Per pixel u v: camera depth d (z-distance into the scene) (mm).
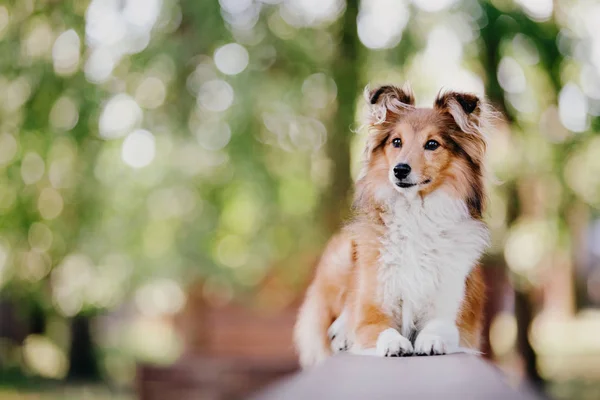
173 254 11023
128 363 15062
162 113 10570
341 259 4719
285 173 11602
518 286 10875
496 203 10602
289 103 10812
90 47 10445
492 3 9812
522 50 10016
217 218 10875
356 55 10672
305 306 5219
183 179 10688
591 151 10898
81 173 10727
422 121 4297
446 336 3947
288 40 10773
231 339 12312
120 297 11930
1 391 13672
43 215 11273
